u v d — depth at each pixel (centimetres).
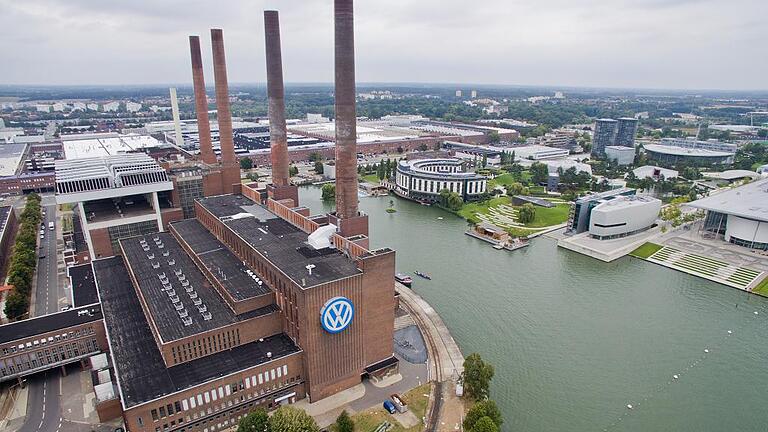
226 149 19512
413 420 10394
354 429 10062
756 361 12862
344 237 14000
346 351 11225
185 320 10931
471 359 11012
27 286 16025
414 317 14812
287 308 11169
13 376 11194
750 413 10844
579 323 14700
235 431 10062
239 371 10038
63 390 11344
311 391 10888
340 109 13988
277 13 17038
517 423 10481
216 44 18375
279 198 18988
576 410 10906
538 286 17350
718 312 15538
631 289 17225
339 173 14738
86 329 11994
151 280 13212
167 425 9450
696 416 10738
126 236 17700
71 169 19950
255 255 12719
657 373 12281
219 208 17238
